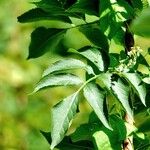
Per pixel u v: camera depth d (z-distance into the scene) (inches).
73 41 93.7
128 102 35.8
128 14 36.4
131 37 38.7
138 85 36.2
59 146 40.0
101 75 36.3
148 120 40.1
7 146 106.4
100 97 35.4
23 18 41.1
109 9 36.4
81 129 37.7
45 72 35.7
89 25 39.8
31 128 107.3
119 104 38.4
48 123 107.7
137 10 36.9
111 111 39.3
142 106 40.0
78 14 40.0
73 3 39.9
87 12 38.3
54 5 39.7
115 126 37.3
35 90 35.2
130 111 35.6
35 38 42.6
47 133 40.2
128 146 38.6
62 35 42.6
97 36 39.4
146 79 36.8
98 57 37.2
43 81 35.5
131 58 37.6
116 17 36.4
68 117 35.3
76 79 36.0
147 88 38.6
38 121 107.3
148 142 39.5
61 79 35.8
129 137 38.7
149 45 83.1
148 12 32.9
